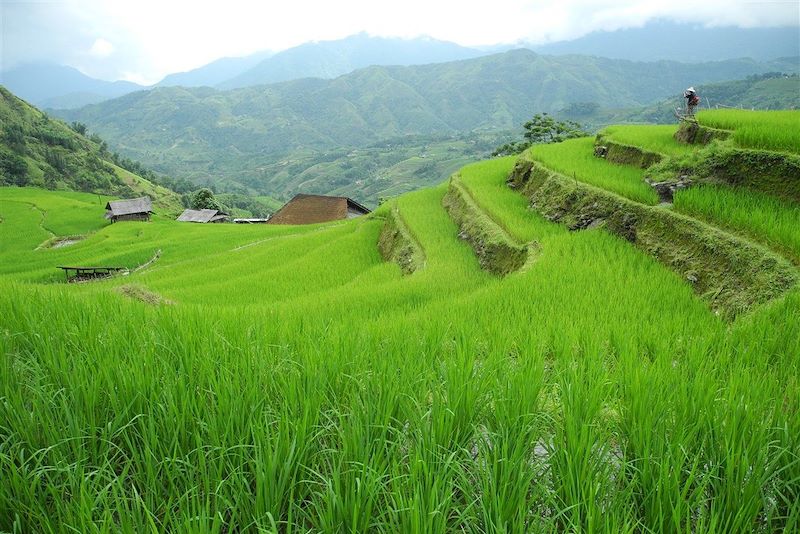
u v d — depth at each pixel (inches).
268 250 1112.8
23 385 145.3
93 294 288.0
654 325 260.4
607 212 550.3
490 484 104.2
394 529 91.6
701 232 402.0
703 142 669.3
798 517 98.6
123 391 134.6
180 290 695.7
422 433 118.2
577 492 100.3
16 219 2802.7
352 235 1082.7
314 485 112.3
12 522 99.7
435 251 693.3
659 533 94.4
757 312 265.3
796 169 418.3
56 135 5418.3
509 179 934.4
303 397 133.8
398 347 191.5
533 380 145.7
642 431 119.2
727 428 118.5
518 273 449.1
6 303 222.4
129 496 111.8
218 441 115.0
